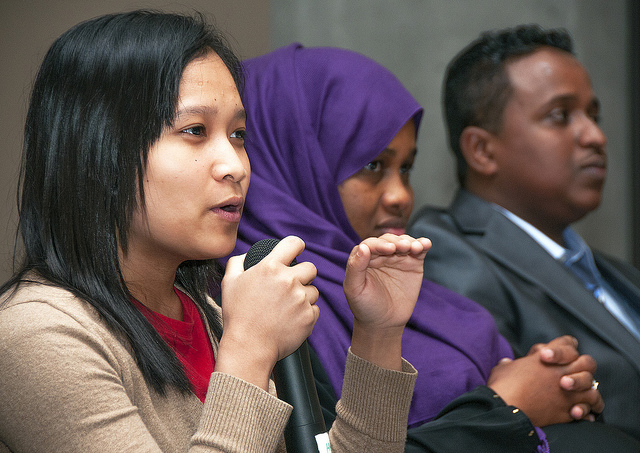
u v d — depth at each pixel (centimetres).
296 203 321
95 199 181
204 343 212
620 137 737
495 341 341
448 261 400
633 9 731
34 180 187
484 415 274
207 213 183
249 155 338
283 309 169
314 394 183
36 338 156
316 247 313
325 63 349
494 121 447
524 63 443
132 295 189
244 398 159
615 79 736
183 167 180
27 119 193
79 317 166
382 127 339
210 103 185
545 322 379
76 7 415
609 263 483
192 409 183
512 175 443
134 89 182
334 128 339
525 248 411
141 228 184
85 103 183
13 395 152
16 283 178
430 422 277
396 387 203
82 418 151
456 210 448
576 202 435
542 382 313
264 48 564
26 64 390
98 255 179
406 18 697
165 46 185
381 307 199
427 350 311
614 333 382
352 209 339
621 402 369
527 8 716
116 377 162
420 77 698
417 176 701
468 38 704
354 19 686
